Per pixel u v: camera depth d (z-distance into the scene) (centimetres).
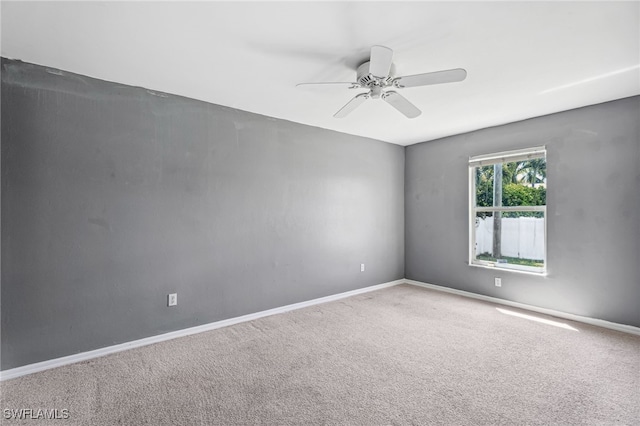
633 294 294
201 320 304
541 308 355
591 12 170
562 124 336
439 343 275
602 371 226
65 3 161
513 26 183
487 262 410
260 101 309
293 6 165
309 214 389
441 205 455
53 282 234
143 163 273
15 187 221
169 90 281
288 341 280
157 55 217
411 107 243
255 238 341
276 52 214
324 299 402
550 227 347
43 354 230
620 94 289
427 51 211
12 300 220
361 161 446
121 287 262
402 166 498
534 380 215
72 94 242
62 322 238
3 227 217
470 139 420
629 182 295
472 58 221
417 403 191
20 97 223
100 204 253
